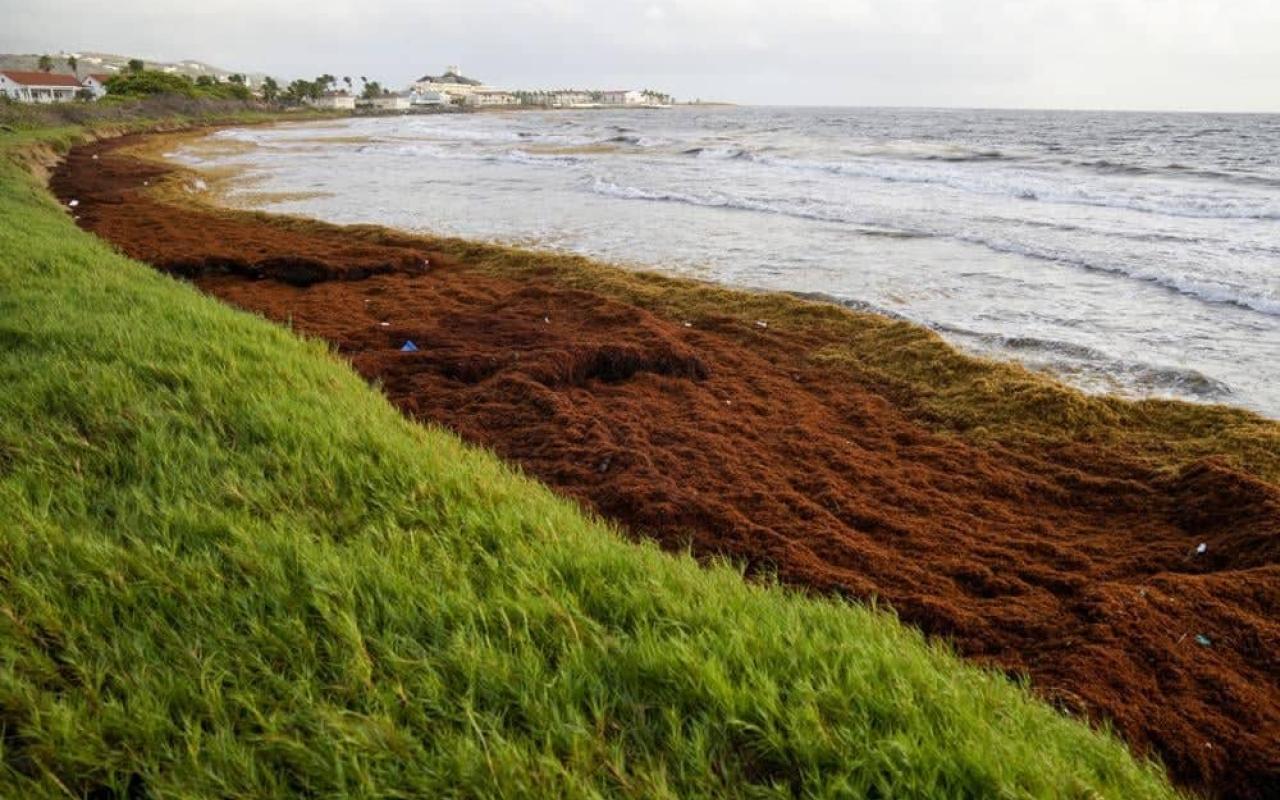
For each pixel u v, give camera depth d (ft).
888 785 6.50
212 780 6.45
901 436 22.30
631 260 50.01
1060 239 54.03
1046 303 38.75
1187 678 10.93
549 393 22.27
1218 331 33.83
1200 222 61.05
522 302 34.42
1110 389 27.43
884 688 7.79
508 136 214.69
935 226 60.39
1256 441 21.03
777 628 8.79
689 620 8.91
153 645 7.98
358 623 8.54
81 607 8.46
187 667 7.73
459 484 12.59
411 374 24.41
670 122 338.95
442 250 49.19
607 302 33.42
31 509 10.40
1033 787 6.58
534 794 6.33
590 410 22.02
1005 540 16.12
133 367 16.29
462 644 8.03
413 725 7.22
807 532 15.81
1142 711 10.15
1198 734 9.84
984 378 26.30
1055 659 11.44
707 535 15.34
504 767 6.52
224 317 22.56
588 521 14.02
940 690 7.91
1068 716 9.47
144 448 12.60
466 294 36.70
